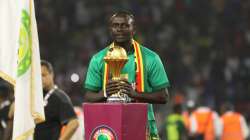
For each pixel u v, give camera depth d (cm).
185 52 6278
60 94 1833
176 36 6531
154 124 1352
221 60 6212
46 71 1816
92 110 1241
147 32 6525
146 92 1330
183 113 4238
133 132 1238
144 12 6769
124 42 1334
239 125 3844
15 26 1477
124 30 1323
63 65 5969
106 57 1267
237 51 6381
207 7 6862
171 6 6831
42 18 6538
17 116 1425
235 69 6138
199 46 6444
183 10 6812
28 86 1431
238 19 6806
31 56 1442
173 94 5531
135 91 1296
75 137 2203
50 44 6334
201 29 6669
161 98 1344
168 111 4731
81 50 6244
